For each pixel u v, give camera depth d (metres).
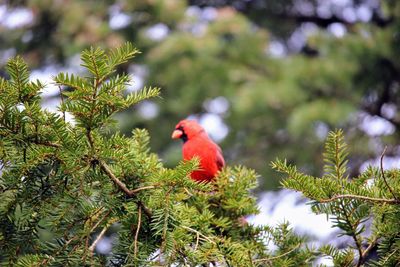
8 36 23.12
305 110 20.00
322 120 19.88
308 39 21.55
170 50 21.34
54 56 22.80
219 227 6.56
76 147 5.02
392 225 5.36
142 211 5.40
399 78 21.58
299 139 22.11
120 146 5.30
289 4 25.50
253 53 22.44
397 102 21.84
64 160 5.07
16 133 4.97
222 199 6.91
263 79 21.62
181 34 21.70
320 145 21.70
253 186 7.03
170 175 5.21
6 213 5.30
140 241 5.49
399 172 5.43
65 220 5.34
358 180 5.49
